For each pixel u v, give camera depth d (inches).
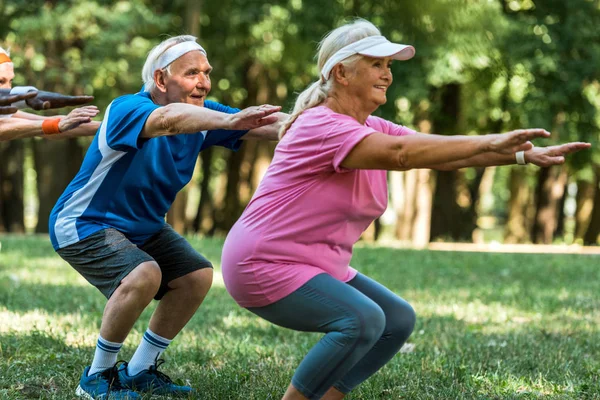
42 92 197.2
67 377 225.6
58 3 990.4
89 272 203.8
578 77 1043.9
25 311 345.4
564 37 1036.5
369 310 167.2
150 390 208.4
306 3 1000.2
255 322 335.6
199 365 249.9
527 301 417.1
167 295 214.5
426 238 1195.3
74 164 1198.3
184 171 209.0
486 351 279.9
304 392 169.8
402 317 184.2
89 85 971.3
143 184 202.7
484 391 226.2
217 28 1080.8
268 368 243.9
